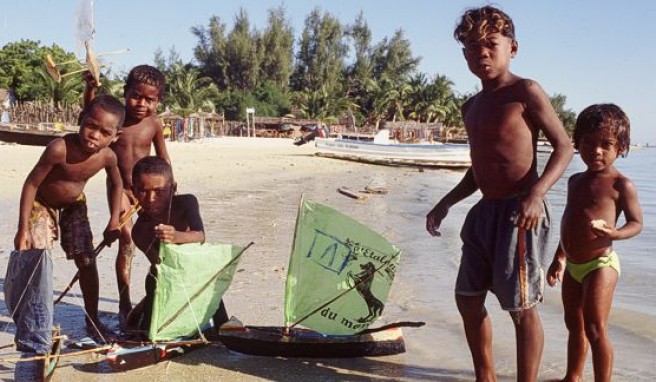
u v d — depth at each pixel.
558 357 4.57
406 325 4.42
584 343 3.95
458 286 3.82
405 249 8.73
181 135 49.09
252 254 7.65
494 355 4.57
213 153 33.16
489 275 3.72
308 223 4.43
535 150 3.61
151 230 4.54
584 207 3.80
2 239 7.92
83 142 4.22
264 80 83.38
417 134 62.09
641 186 24.89
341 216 4.42
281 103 78.44
